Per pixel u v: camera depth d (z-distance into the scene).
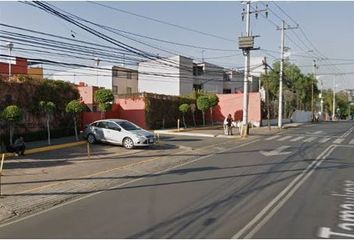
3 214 10.30
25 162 19.02
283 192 12.33
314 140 32.22
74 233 8.41
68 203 11.42
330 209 10.20
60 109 28.97
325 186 13.31
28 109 26.14
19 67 41.09
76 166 18.28
